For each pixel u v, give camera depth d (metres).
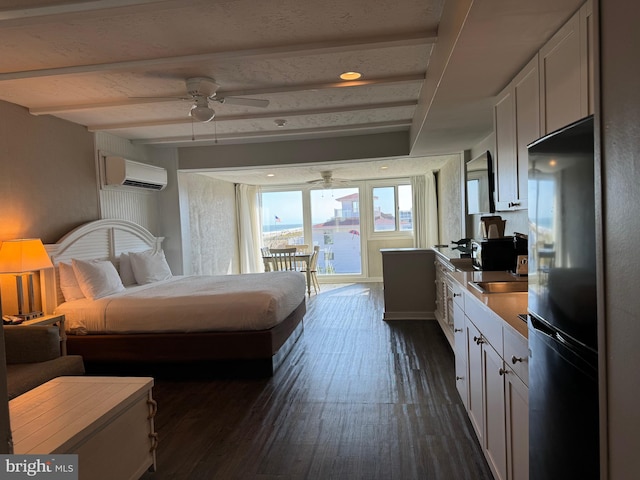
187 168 5.59
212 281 4.53
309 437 2.53
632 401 0.73
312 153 5.36
